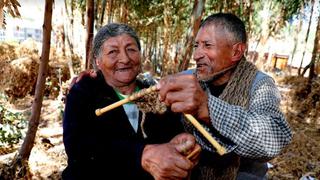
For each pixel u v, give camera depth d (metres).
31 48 8.27
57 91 7.33
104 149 1.00
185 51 2.84
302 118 6.61
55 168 3.32
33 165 3.31
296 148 4.61
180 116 1.22
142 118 1.10
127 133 1.12
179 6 8.40
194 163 0.90
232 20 1.23
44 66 2.73
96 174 1.03
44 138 4.23
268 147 0.85
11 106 6.55
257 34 11.26
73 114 1.11
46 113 5.93
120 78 1.17
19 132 4.33
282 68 16.16
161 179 0.86
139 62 1.21
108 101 1.14
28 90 7.49
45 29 2.59
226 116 0.83
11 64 7.35
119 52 1.15
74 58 8.57
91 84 1.16
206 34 1.23
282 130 0.90
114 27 1.17
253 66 1.25
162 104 1.08
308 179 3.67
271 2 9.82
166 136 1.20
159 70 11.89
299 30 12.01
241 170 1.29
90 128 1.11
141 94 0.85
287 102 7.54
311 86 7.61
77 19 8.51
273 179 3.71
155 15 9.08
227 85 1.21
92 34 2.80
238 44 1.22
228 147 0.87
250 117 0.85
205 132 0.80
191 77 0.81
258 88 1.14
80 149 1.04
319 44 8.01
